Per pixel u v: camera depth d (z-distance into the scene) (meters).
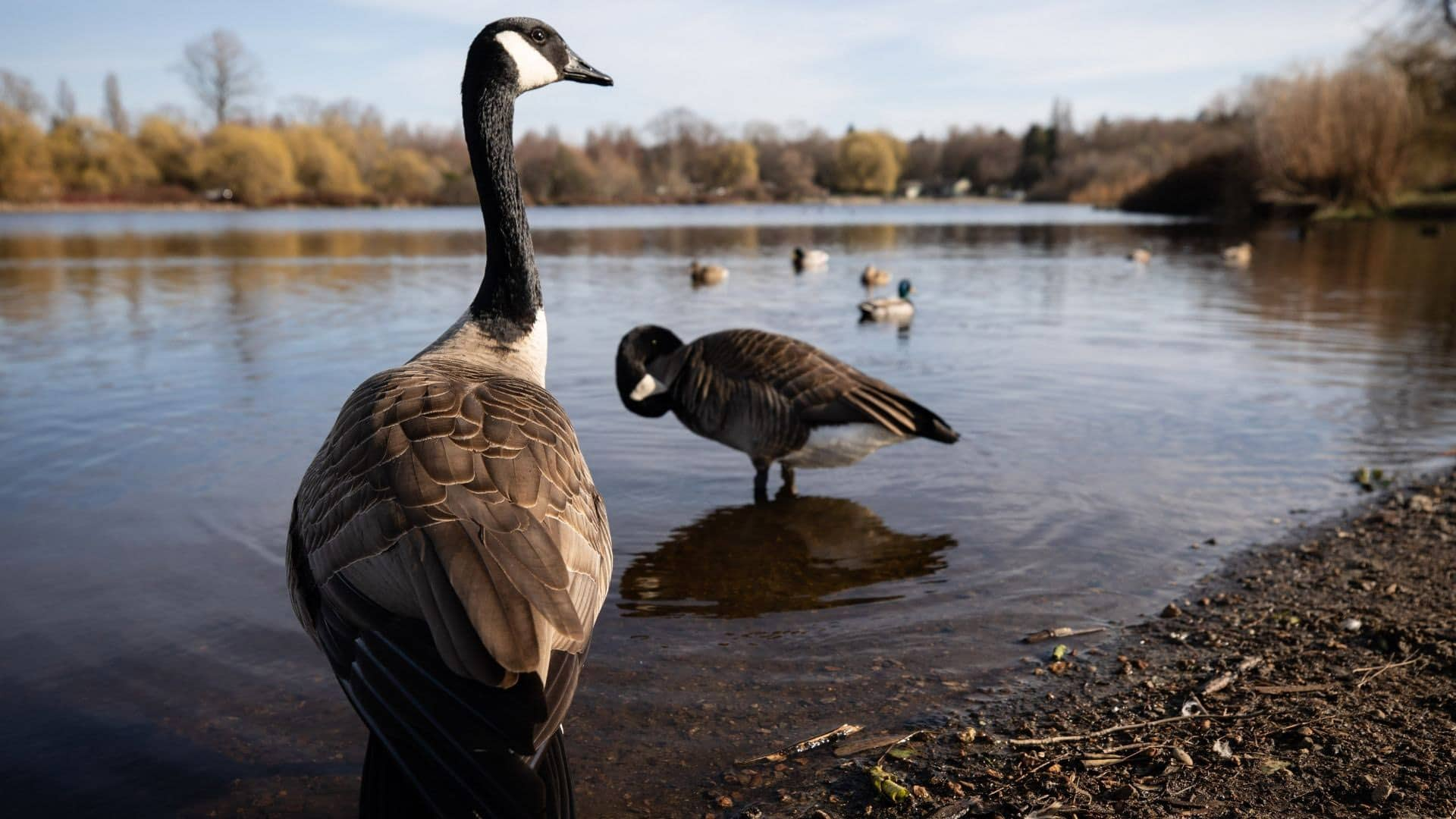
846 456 1.88
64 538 1.58
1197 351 3.38
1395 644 1.20
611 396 2.68
